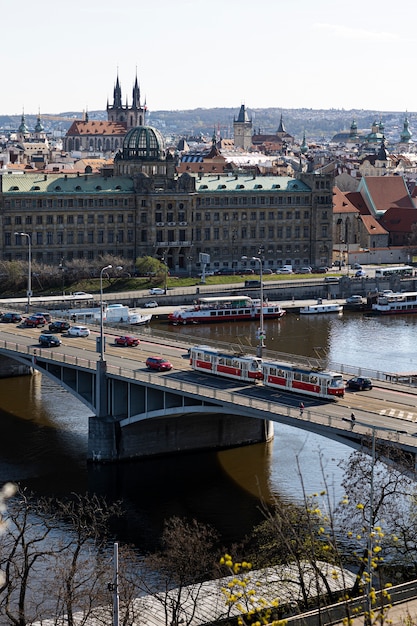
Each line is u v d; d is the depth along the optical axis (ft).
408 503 501.97
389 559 463.01
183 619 407.85
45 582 460.14
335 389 604.90
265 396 619.26
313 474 625.82
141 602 434.30
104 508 578.66
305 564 410.31
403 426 542.16
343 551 465.88
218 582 431.84
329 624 357.41
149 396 644.69
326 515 460.14
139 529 555.69
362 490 464.65
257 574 437.58
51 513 567.59
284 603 407.64
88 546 520.83
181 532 492.13
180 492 610.65
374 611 329.93
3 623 428.15
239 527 555.28
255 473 633.20
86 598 438.40
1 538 474.49
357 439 518.78
